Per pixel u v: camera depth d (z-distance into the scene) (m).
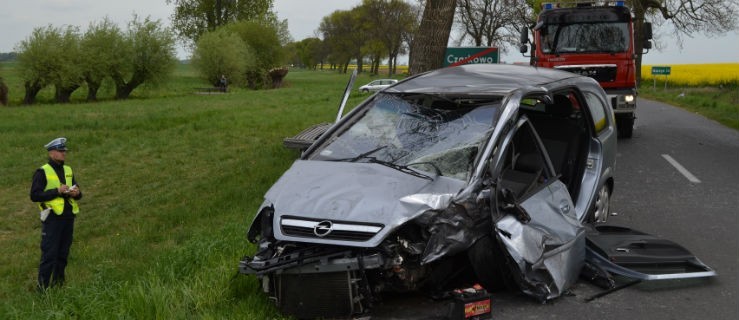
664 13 44.22
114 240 9.87
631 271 5.30
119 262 8.29
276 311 4.74
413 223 4.61
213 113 30.34
